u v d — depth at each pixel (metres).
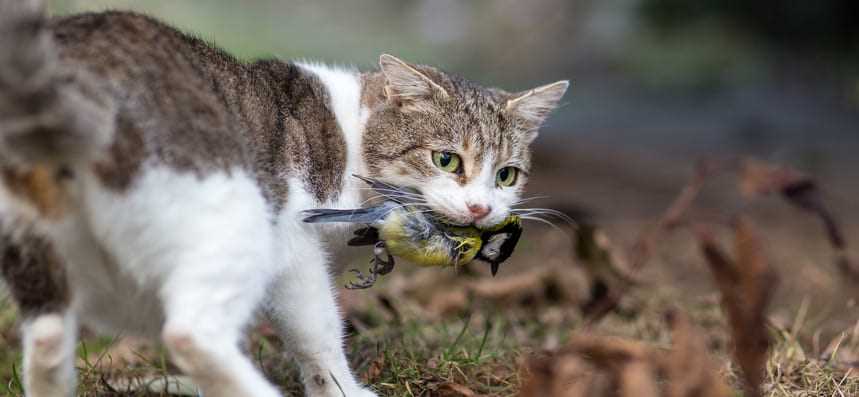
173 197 2.69
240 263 2.80
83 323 3.06
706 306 4.82
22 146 2.44
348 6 17.53
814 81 11.98
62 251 2.72
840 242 4.62
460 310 4.89
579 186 8.11
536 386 2.93
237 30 14.20
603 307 4.49
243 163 2.90
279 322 3.36
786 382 3.66
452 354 3.95
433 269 5.29
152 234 2.69
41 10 2.37
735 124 10.73
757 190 4.50
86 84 2.54
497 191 3.88
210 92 2.92
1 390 3.68
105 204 2.62
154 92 2.70
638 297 4.97
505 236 3.70
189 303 2.71
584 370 3.10
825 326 4.62
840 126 10.44
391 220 3.36
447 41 16.14
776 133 10.13
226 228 2.78
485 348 4.13
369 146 3.62
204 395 2.83
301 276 3.30
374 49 15.36
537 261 5.91
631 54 13.34
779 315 4.75
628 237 6.36
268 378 3.83
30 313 2.77
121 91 2.62
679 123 11.09
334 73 3.74
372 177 3.64
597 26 14.52
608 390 2.89
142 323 3.04
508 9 15.55
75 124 2.45
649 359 2.87
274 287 3.29
